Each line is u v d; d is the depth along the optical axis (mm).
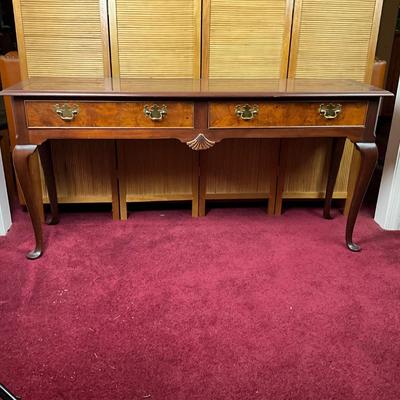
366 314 1447
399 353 1273
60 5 1812
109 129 1544
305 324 1391
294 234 2029
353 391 1134
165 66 1940
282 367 1211
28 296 1512
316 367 1213
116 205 2145
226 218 2207
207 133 1585
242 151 2135
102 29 1858
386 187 2064
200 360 1230
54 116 1512
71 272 1665
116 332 1340
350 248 1874
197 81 1833
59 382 1148
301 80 1921
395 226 2082
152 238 1964
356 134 1647
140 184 2135
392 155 2004
